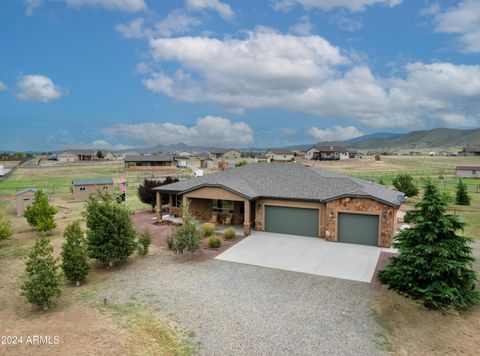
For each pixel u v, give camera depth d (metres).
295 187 23.58
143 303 12.52
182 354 9.37
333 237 20.91
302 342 9.98
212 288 13.88
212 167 95.38
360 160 118.06
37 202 24.23
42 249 12.30
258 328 10.73
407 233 13.35
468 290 12.45
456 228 12.84
